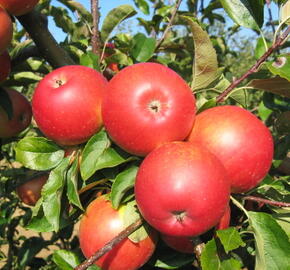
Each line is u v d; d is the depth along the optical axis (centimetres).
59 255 39
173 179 25
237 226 36
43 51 42
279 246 28
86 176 29
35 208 34
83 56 41
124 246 30
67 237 67
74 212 32
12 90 45
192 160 25
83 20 52
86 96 30
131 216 30
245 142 27
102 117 29
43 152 34
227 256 28
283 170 46
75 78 30
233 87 32
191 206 25
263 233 28
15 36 65
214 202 25
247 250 37
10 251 73
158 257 35
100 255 26
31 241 68
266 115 48
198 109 31
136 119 27
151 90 27
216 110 29
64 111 30
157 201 25
